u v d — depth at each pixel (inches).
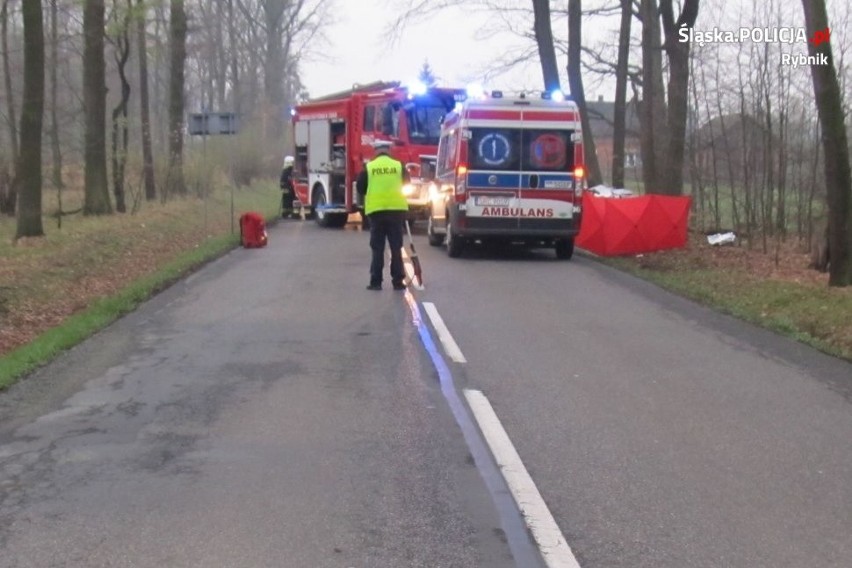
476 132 665.0
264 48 2496.3
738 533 187.6
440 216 766.5
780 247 727.1
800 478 220.4
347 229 1015.6
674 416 272.8
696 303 489.7
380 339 384.2
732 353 363.3
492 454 236.1
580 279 582.6
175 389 301.7
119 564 172.6
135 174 1300.4
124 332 402.3
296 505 201.3
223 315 443.5
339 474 220.7
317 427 259.0
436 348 366.3
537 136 667.4
